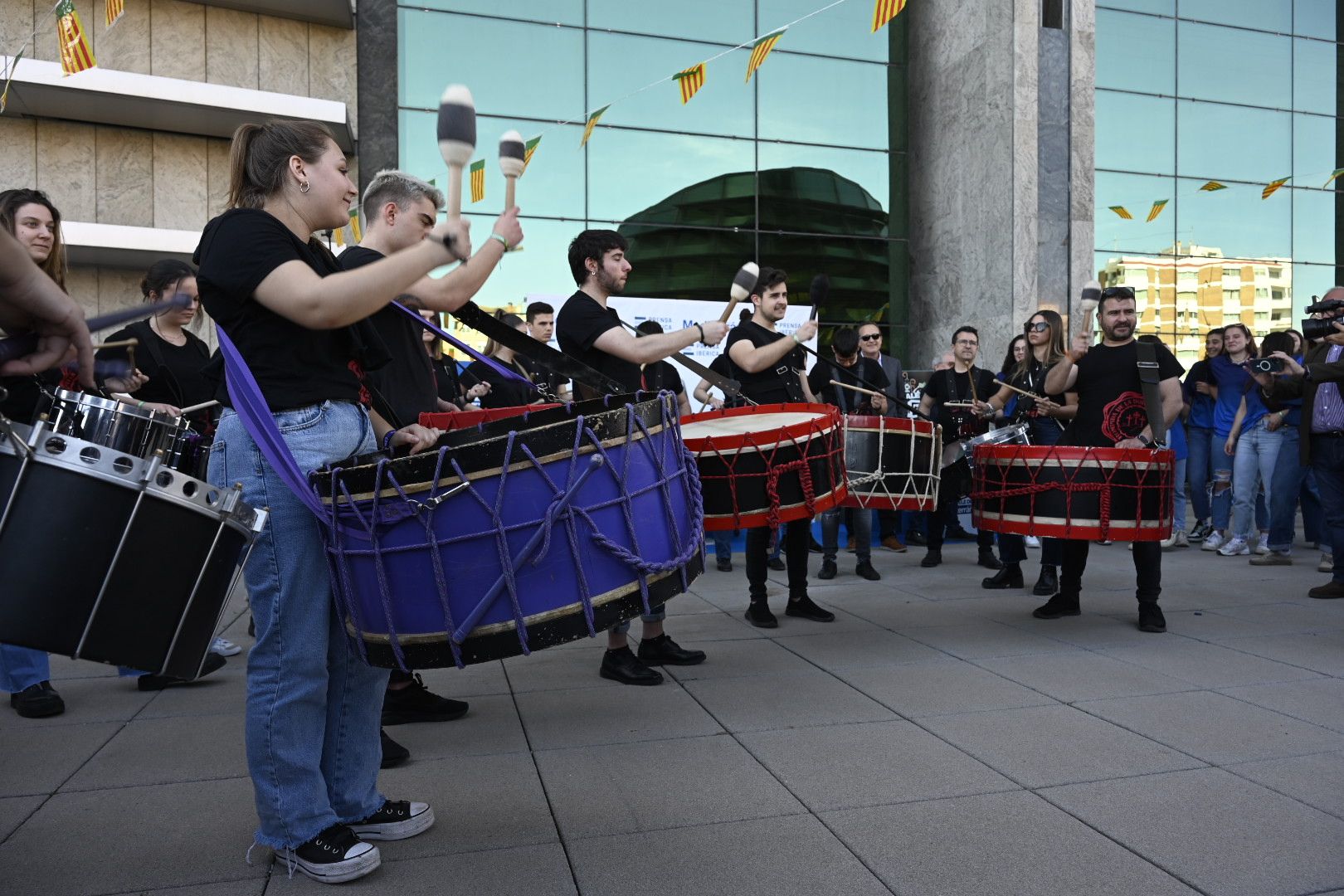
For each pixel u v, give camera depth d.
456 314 2.86
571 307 3.82
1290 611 5.20
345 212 2.28
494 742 3.12
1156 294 14.53
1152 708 3.41
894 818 2.45
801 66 13.48
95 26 10.18
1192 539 8.06
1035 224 12.13
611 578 1.91
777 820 2.45
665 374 6.44
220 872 2.18
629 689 3.75
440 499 1.85
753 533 4.88
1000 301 12.28
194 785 2.74
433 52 11.72
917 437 4.91
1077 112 12.38
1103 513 4.30
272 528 2.05
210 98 9.93
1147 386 4.61
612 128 12.55
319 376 2.14
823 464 3.82
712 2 12.95
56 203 10.34
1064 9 12.34
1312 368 5.45
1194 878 2.11
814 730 3.19
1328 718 3.27
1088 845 2.28
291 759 2.12
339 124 10.64
